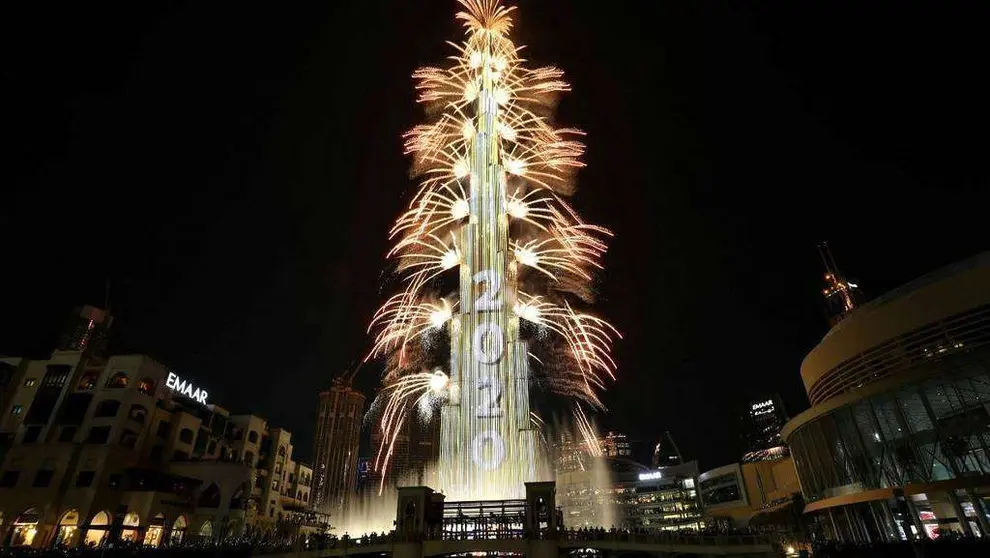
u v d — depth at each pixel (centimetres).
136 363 8406
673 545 4862
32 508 7125
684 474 15575
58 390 8131
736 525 12875
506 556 5481
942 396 5316
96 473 7388
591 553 5600
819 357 7244
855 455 6194
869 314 6319
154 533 7612
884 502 5822
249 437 10750
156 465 8469
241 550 5603
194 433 9400
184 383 9500
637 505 16050
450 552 5050
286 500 11431
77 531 7038
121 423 7931
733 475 13475
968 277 5506
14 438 7788
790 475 11331
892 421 5747
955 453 5103
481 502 5822
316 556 5325
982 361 5056
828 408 6500
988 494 4881
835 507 6681
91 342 8681
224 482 8625
